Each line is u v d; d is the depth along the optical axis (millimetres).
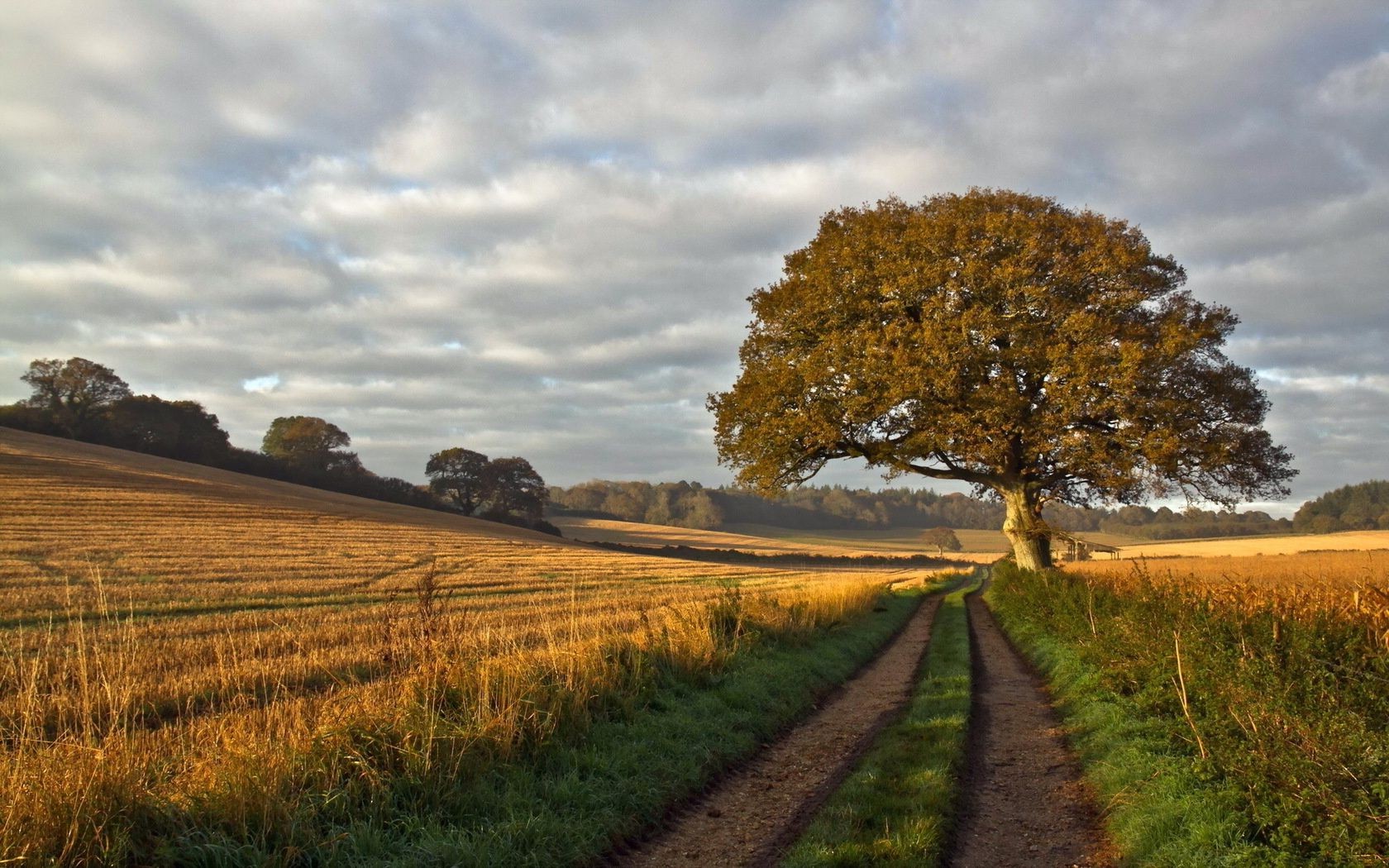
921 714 10281
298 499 64625
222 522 44656
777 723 10148
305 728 6523
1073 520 151250
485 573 34344
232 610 20594
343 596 23688
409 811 5980
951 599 33031
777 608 15828
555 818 6141
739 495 158000
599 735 8055
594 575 36219
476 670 8062
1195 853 5441
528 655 9562
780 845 6168
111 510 43219
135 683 9984
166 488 54906
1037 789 7512
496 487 105188
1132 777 7160
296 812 5414
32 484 47875
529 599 24734
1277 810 5367
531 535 76812
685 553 78188
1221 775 6414
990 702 11742
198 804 5289
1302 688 7086
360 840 5402
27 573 24531
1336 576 15992
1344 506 117875
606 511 157250
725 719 9539
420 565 35656
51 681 8680
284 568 30500
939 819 6277
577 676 8984
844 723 10336
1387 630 9047
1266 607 10219
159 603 20453
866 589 24438
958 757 8203
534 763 7141
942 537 131375
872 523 165125
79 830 4734
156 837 4957
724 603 14789
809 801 7215
